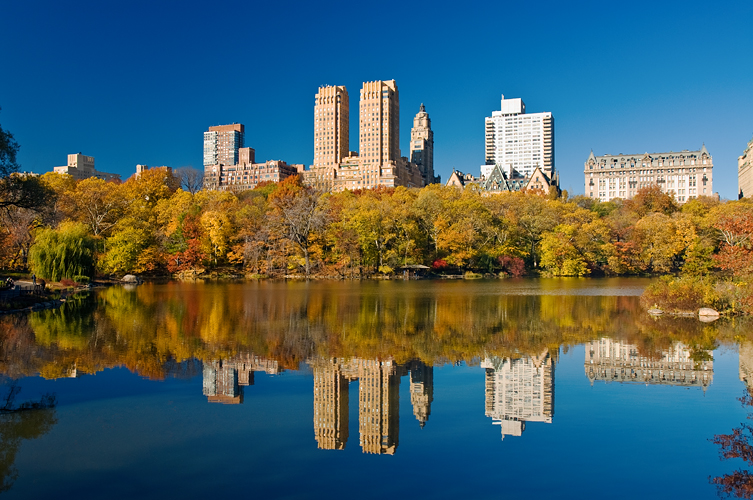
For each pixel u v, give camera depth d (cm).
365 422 1778
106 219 10638
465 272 11231
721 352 2898
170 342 3095
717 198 19325
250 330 3553
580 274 11281
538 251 12012
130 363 2561
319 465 1448
